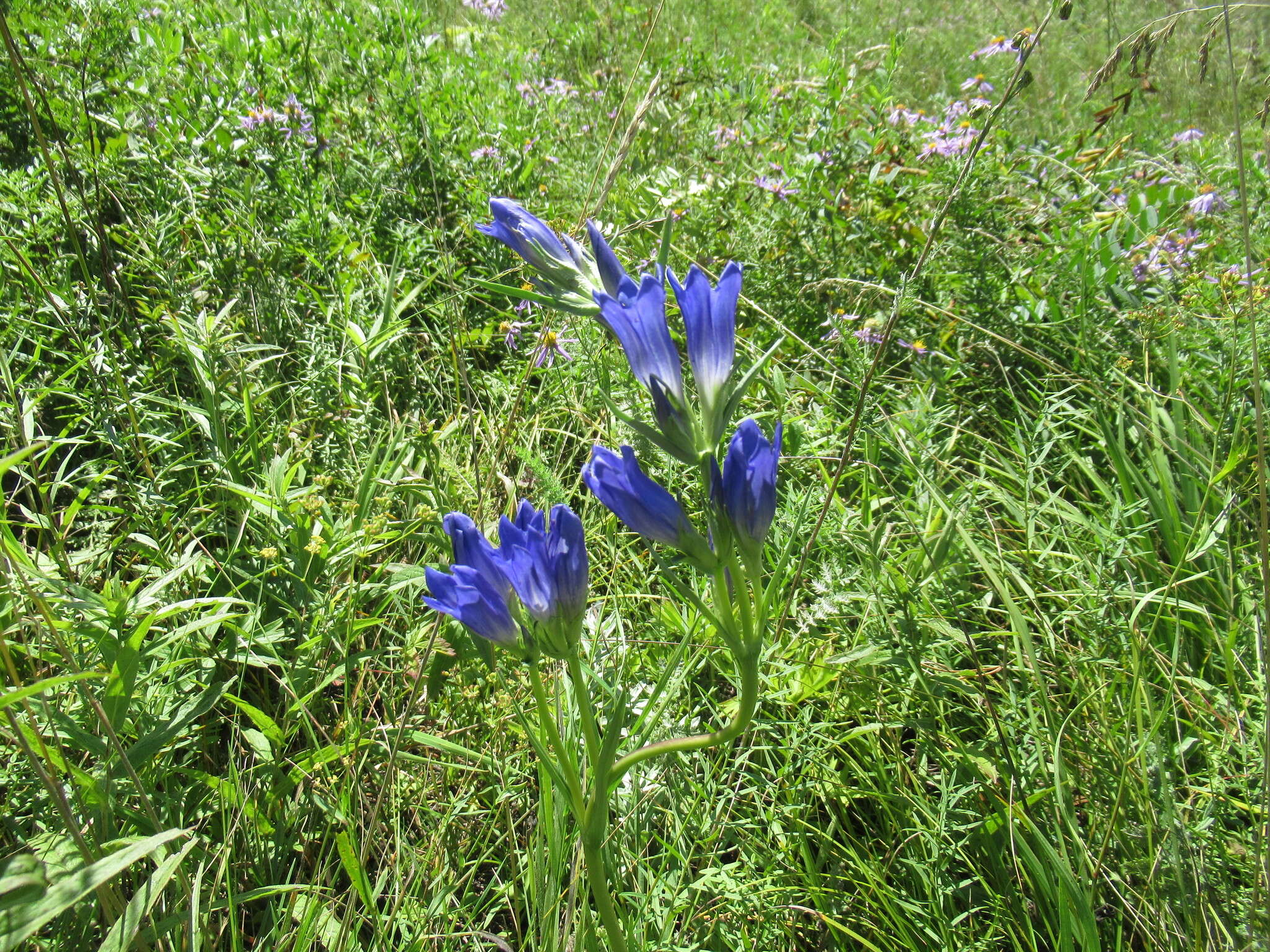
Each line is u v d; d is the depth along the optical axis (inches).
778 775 17.7
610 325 10.9
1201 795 17.6
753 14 66.1
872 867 16.9
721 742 11.7
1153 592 19.8
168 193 30.9
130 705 17.0
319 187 32.2
